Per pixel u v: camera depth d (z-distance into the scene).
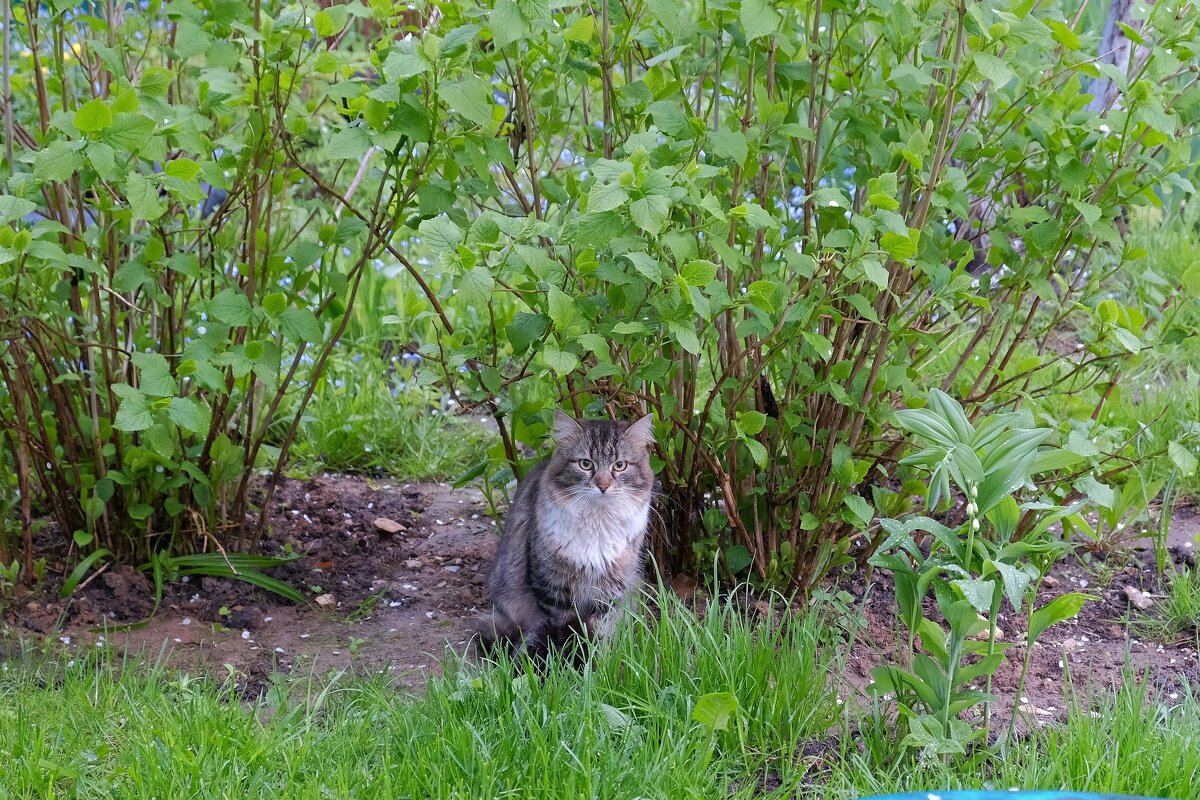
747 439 4.32
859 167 4.44
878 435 4.49
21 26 4.55
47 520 4.61
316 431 5.07
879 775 4.06
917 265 4.36
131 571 4.55
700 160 4.41
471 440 5.16
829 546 4.49
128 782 4.02
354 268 4.47
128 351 4.49
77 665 4.27
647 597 4.45
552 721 4.07
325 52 4.32
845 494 4.42
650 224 4.05
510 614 4.48
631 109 4.40
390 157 4.29
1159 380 5.18
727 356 4.49
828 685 4.31
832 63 4.53
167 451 4.30
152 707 4.15
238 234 4.59
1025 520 4.57
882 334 4.38
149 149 4.18
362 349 5.38
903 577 4.09
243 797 3.99
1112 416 4.89
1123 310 4.36
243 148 4.39
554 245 4.27
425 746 4.06
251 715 4.13
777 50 4.42
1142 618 4.50
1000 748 4.11
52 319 4.46
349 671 4.38
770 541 4.51
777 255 4.55
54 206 4.48
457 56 4.22
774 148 4.39
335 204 4.75
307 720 4.12
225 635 4.47
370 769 4.06
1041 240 4.40
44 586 4.52
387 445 5.14
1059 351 5.21
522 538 4.49
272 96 4.38
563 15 4.41
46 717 4.14
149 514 4.52
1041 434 4.01
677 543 4.59
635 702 4.16
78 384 4.55
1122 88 4.27
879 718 4.16
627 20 4.39
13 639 4.39
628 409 4.53
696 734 4.11
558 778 4.02
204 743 4.04
